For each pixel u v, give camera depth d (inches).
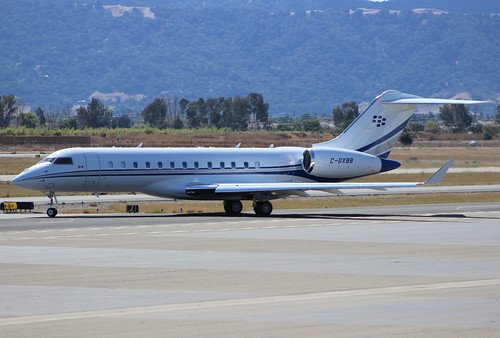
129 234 4886.8
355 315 2760.8
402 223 5629.9
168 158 6348.4
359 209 7012.8
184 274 3506.4
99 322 2664.9
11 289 3186.5
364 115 6791.3
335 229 5216.5
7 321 2687.0
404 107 6796.3
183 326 2610.7
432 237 4800.7
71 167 6072.8
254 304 2930.6
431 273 3560.5
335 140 6820.9
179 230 5113.2
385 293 3127.5
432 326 2618.1
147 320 2691.9
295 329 2576.3
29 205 6683.1
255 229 5196.9
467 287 3248.0
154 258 3927.2
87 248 4256.9
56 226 5339.6
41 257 3941.9
